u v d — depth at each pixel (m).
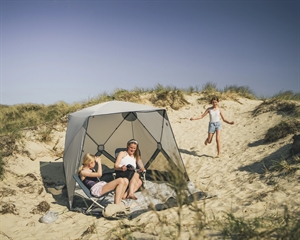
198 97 13.72
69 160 6.75
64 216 5.85
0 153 8.31
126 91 14.20
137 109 7.02
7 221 5.63
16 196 6.73
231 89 14.26
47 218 5.64
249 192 5.68
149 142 8.01
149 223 4.74
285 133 8.43
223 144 9.71
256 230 3.90
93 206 6.01
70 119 7.76
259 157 7.60
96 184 5.96
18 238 5.05
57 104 14.82
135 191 6.25
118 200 5.65
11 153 8.61
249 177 6.51
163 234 4.12
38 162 8.88
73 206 6.22
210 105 13.11
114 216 5.30
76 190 6.75
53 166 8.81
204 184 6.71
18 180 7.55
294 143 6.81
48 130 10.57
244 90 14.20
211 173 7.43
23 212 6.02
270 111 11.14
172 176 3.58
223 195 5.82
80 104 13.94
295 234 3.58
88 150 8.09
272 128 8.82
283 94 12.55
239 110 12.60
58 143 10.14
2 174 7.57
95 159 6.27
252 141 9.27
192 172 7.75
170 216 4.95
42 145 9.73
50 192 7.22
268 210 4.73
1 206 5.98
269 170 6.53
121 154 6.57
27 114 13.43
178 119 12.37
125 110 6.93
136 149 6.86
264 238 3.73
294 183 5.54
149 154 8.01
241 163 7.61
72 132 7.10
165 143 7.44
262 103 12.09
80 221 5.49
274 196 5.21
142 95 13.64
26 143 9.36
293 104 10.78
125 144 8.38
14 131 9.89
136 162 6.90
